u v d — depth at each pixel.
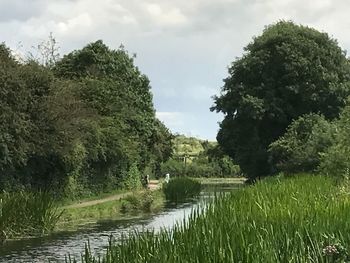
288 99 61.28
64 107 33.38
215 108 64.62
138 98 63.75
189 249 10.52
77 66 61.81
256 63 61.91
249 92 61.56
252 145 61.28
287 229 11.42
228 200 17.52
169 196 46.28
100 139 42.84
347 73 63.78
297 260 10.23
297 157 43.41
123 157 49.81
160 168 92.62
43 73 32.38
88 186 42.44
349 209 13.06
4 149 27.27
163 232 12.45
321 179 26.02
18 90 29.02
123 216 32.50
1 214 22.64
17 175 30.75
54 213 25.80
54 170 35.25
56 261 17.69
